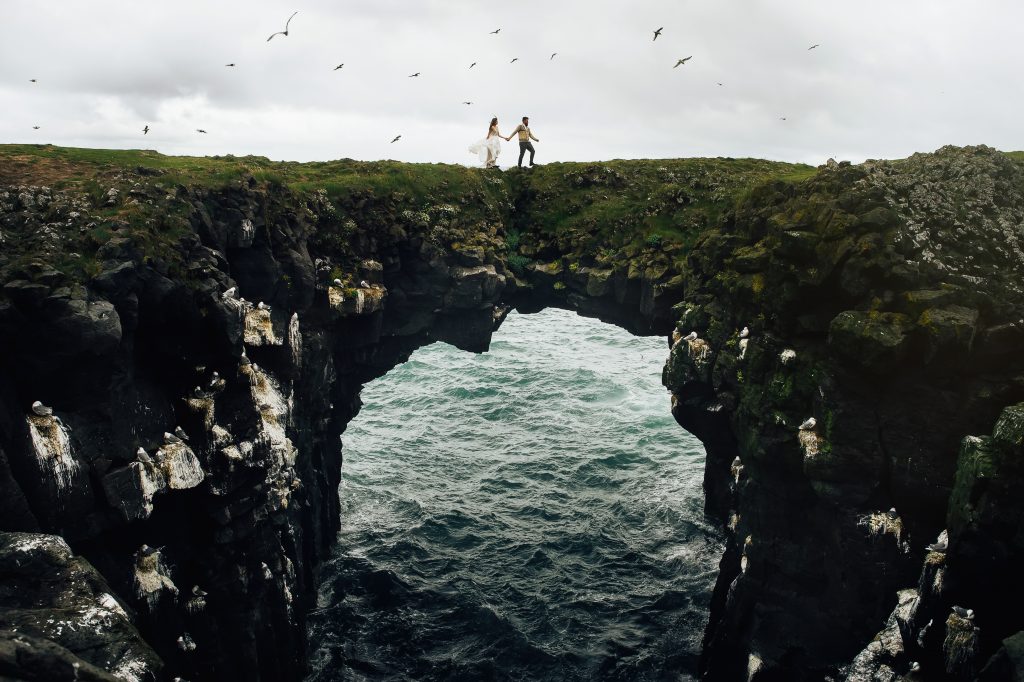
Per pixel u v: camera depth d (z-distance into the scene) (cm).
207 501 2738
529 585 4081
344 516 4738
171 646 2541
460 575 4150
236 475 2795
